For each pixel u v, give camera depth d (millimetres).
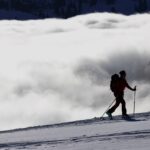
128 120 30688
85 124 31359
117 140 19469
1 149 20359
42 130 30703
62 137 23516
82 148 18000
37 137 25234
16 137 27125
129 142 18391
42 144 21047
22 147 20531
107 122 30906
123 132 22469
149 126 24734
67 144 19953
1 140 25625
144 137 19688
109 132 23453
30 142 22453
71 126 31125
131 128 24500
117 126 26828
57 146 19594
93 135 22719
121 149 16516
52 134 26297
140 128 23969
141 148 16312
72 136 23453
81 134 24141
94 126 28750
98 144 18750
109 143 18750
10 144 22328
